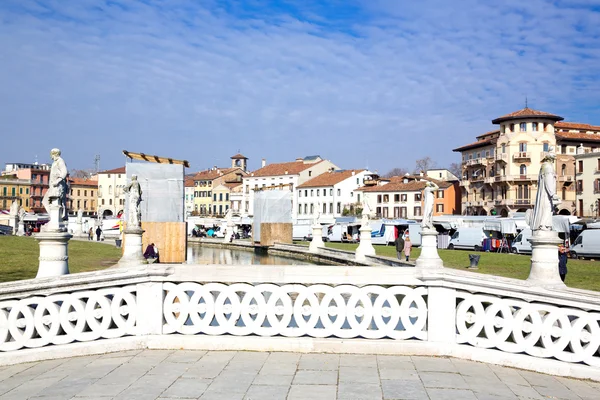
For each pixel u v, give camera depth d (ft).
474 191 288.51
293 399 19.85
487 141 275.39
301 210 355.36
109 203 437.17
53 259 31.45
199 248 200.23
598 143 263.70
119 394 20.45
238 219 275.18
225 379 22.09
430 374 22.82
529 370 23.79
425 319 26.16
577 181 245.65
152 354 25.72
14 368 24.25
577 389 21.61
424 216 60.75
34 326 25.77
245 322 26.71
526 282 24.63
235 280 26.61
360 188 327.47
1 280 62.54
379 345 25.62
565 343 23.80
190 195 425.69
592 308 23.17
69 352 25.61
